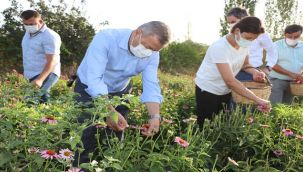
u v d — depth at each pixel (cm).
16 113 291
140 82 719
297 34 597
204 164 345
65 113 298
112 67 346
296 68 610
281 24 1680
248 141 393
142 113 459
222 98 448
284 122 458
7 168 267
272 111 475
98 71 323
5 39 1225
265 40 562
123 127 320
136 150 316
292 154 395
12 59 1220
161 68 1531
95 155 357
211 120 450
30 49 532
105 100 282
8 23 1244
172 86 891
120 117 317
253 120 429
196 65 1658
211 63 431
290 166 376
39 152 262
